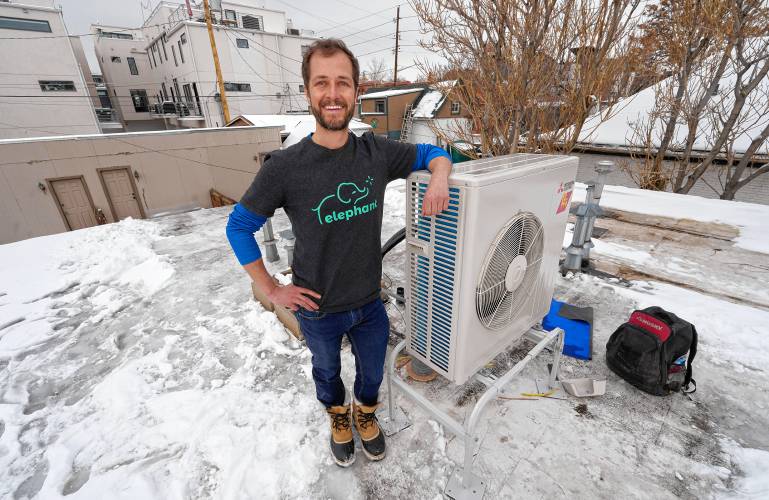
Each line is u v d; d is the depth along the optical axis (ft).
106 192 27.37
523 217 4.39
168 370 7.66
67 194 26.00
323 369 4.69
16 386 7.47
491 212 3.81
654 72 20.62
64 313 10.43
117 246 15.08
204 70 81.05
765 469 4.94
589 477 5.00
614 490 4.82
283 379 7.27
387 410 6.21
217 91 84.02
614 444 5.49
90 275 12.80
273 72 92.79
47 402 7.01
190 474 5.30
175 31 80.64
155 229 17.83
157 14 92.43
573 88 15.12
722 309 8.91
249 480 5.15
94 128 74.74
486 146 18.03
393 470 5.22
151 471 5.37
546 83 15.47
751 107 21.31
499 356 7.50
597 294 9.89
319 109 3.29
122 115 112.16
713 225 14.96
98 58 110.52
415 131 70.74
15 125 66.95
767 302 9.33
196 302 10.71
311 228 3.64
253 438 5.84
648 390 6.32
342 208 3.63
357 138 3.88
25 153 24.11
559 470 5.11
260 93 91.30
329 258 3.86
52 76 68.28
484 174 3.76
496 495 4.79
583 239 10.89
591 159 32.01
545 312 6.12
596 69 14.44
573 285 10.41
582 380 6.57
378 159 3.81
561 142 16.99
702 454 5.28
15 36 63.52
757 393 6.41
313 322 4.22
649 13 22.00
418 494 4.88
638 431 5.70
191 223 19.02
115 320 9.92
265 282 4.00
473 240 3.71
